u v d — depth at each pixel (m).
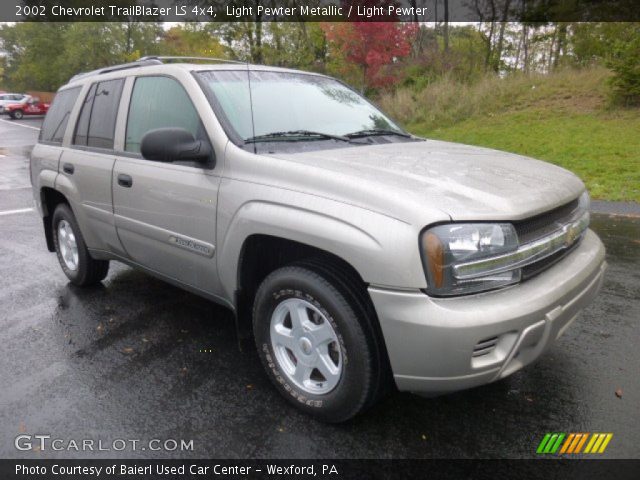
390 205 2.34
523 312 2.31
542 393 3.04
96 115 4.19
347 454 2.55
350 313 2.49
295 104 3.58
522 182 2.75
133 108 3.78
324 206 2.52
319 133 3.39
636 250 5.84
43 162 4.80
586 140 12.49
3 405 2.99
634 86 14.36
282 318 2.90
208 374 3.31
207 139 3.13
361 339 2.48
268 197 2.74
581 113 15.06
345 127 3.65
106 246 4.21
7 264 5.60
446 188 2.50
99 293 4.72
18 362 3.48
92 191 4.07
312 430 2.73
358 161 2.87
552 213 2.71
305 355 2.78
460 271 2.26
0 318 4.19
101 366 3.42
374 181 2.50
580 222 2.96
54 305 4.45
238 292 3.05
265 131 3.20
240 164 2.94
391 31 17.70
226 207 2.95
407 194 2.38
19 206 8.76
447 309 2.23
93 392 3.11
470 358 2.26
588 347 3.57
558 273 2.66
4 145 19.92
